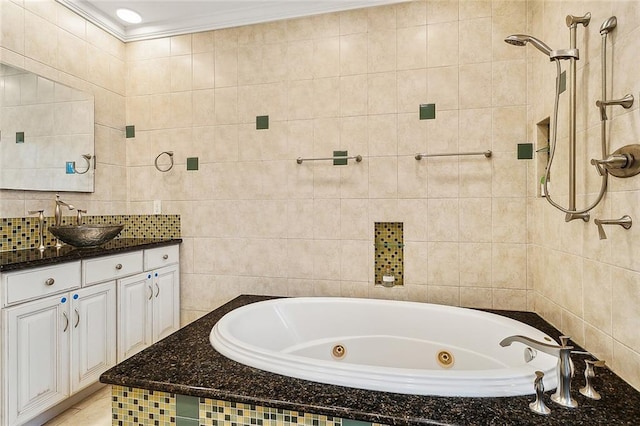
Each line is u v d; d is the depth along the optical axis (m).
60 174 2.24
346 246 2.37
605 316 1.30
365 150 2.32
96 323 2.02
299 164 2.44
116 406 1.24
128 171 2.78
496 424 0.95
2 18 1.93
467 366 1.80
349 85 2.35
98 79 2.54
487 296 2.15
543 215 1.92
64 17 2.28
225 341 1.45
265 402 1.07
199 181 2.64
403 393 1.10
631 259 1.14
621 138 1.17
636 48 1.09
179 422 1.18
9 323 1.57
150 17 2.57
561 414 0.99
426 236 2.23
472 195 2.16
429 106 2.22
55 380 1.78
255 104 2.53
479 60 2.14
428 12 2.21
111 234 2.23
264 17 2.46
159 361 1.34
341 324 2.06
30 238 2.09
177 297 2.65
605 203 1.28
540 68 1.92
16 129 1.99
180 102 2.67
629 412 1.00
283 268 2.48
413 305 2.00
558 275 1.72
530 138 2.07
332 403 1.05
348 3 2.31
